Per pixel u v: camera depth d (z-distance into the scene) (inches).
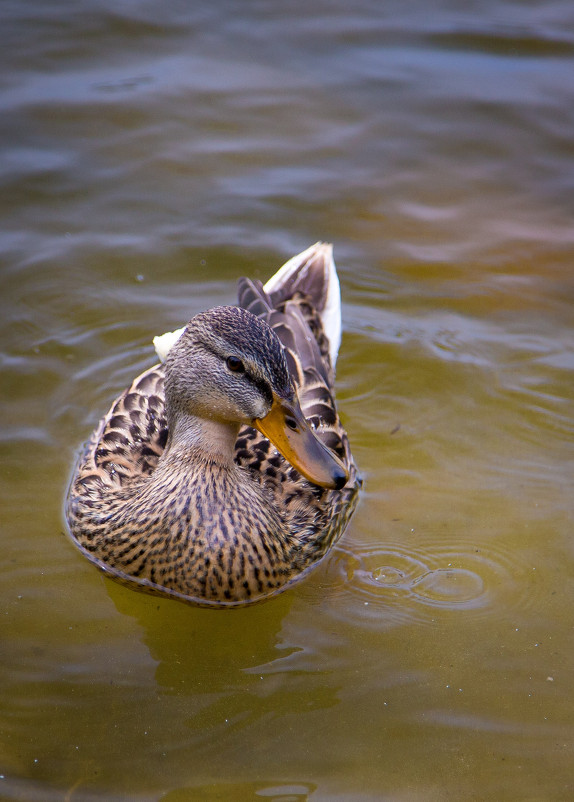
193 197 568.7
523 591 366.0
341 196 581.3
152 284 511.5
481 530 394.6
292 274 497.7
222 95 652.7
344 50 711.1
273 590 363.6
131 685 321.7
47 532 382.9
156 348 448.5
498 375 473.7
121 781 285.9
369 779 291.3
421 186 596.4
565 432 443.8
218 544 349.7
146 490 359.6
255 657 336.2
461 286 526.0
